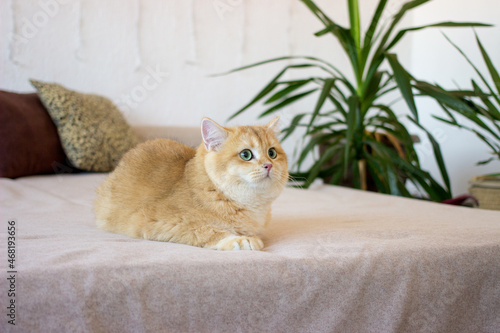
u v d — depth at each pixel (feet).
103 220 4.06
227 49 10.73
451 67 10.84
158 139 4.85
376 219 4.53
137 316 2.37
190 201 3.69
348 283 2.78
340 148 7.93
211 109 10.74
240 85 10.96
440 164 7.04
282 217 4.85
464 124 10.32
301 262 2.79
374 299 2.83
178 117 10.45
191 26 10.30
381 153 7.34
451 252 3.16
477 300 3.15
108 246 3.13
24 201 5.47
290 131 8.14
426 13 11.71
